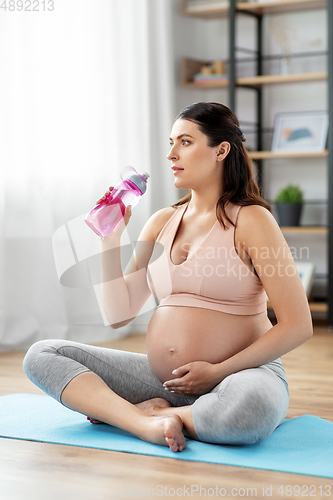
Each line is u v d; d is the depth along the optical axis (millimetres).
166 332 1451
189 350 1412
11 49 2762
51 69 2918
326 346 2889
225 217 1436
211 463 1248
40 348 1511
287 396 1413
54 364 1465
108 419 1398
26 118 2807
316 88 3768
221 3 3770
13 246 2805
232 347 1416
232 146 1485
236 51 3760
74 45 3033
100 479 1169
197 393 1401
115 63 3236
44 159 2881
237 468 1223
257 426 1284
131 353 1620
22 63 2787
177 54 3904
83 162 3076
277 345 1364
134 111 3361
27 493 1104
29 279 2850
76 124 3043
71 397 1425
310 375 2256
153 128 3520
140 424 1364
